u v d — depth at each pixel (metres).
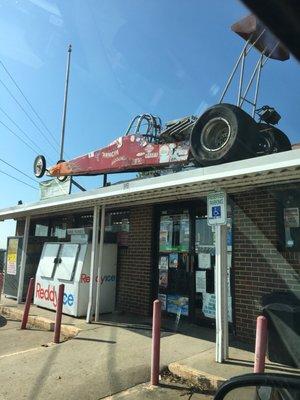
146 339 7.33
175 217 9.28
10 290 12.28
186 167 8.95
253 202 7.48
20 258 12.11
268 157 5.16
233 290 7.64
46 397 4.91
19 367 5.92
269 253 7.16
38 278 10.79
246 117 6.82
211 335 7.60
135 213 10.10
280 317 6.02
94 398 4.93
